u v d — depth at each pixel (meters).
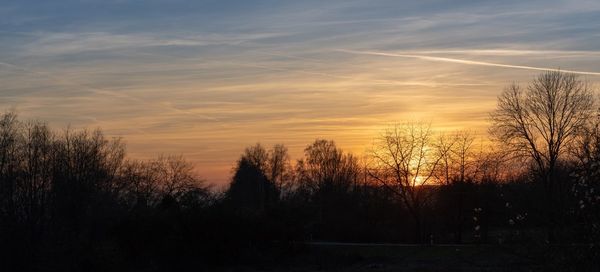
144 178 81.12
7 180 53.94
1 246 45.56
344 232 77.38
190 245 55.03
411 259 53.56
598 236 15.70
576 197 16.38
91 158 69.50
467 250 44.97
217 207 57.62
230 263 57.09
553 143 63.38
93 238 53.34
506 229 19.06
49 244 47.66
